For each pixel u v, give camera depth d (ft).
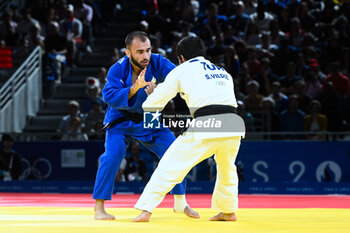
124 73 38.17
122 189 88.17
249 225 33.09
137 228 30.83
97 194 37.32
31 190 92.12
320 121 94.48
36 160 94.68
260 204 60.54
